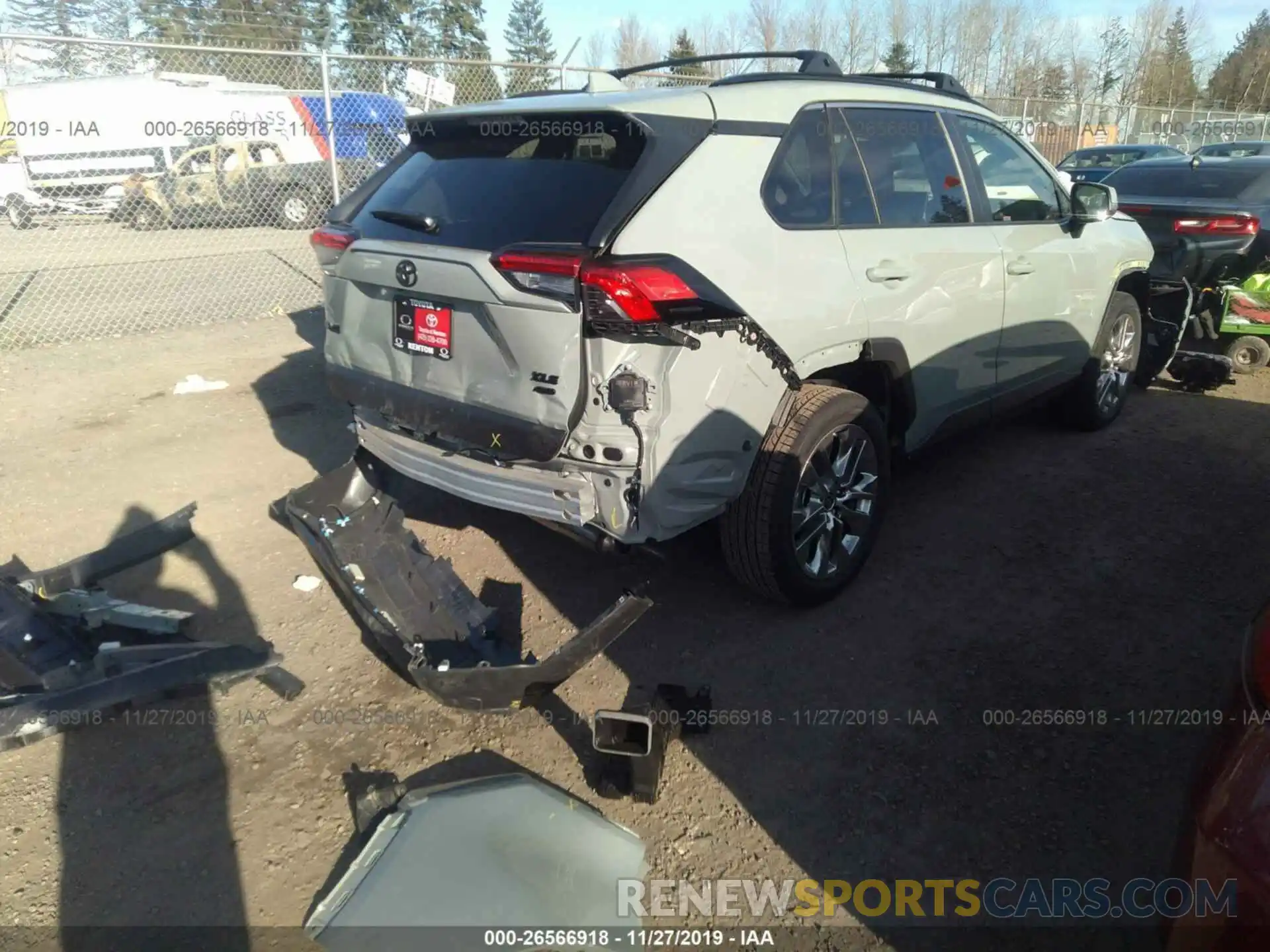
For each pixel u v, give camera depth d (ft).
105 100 35.17
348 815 8.77
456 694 9.38
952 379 13.30
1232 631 11.42
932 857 8.20
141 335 26.84
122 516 14.97
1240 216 21.58
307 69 36.83
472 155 10.91
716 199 9.78
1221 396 21.09
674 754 9.47
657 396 9.06
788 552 11.02
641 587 9.99
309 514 11.98
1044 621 11.69
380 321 10.86
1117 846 8.25
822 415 10.88
